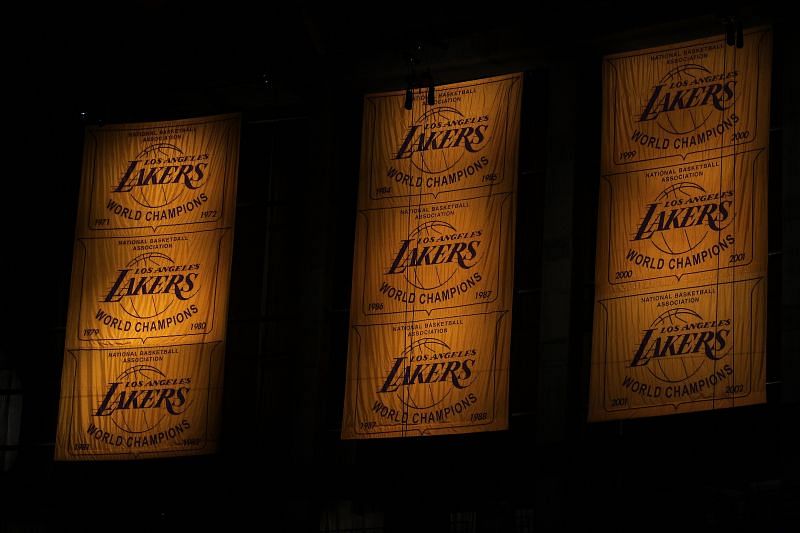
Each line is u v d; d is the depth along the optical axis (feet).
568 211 98.84
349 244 107.34
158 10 108.78
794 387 86.38
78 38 111.55
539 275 100.63
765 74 91.91
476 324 96.48
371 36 106.42
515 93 100.68
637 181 94.68
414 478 98.68
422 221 100.58
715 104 93.30
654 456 91.45
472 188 99.71
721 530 87.10
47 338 111.96
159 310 104.94
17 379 111.34
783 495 85.05
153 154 109.29
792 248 88.63
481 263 97.76
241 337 107.14
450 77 107.55
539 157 103.09
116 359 104.32
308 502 100.99
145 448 101.50
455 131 101.76
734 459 88.74
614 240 94.27
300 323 104.68
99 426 102.83
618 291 93.04
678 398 88.58
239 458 104.53
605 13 100.12
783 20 94.89
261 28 108.47
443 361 96.53
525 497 96.32
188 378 102.58
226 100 111.96
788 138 90.94
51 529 106.83
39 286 113.09
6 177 114.73
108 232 107.86
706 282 90.07
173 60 110.73
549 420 95.55
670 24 98.22
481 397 94.58
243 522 102.89
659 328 90.79
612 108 97.04
